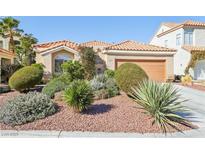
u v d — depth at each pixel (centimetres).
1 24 2955
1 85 2073
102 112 949
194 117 1012
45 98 960
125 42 2830
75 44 3042
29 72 1609
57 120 870
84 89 941
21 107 891
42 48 2977
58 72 2658
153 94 911
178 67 3159
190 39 3089
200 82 2562
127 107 1015
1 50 2573
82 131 806
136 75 1141
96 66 2631
